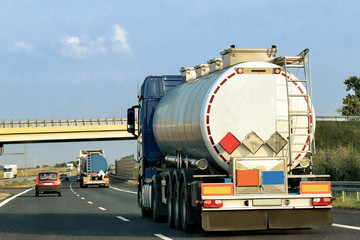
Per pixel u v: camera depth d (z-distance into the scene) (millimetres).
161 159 28281
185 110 20609
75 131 112000
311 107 18703
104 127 112500
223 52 19688
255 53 19516
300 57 18797
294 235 18047
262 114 18578
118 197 52250
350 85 136500
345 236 17438
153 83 28672
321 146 79125
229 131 18484
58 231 21500
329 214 18156
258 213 17922
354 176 44344
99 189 78375
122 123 112875
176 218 21016
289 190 18406
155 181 24953
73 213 31781
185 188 19453
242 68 18641
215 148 18438
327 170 45281
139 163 30281
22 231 21688
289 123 18297
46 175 57094
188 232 19719
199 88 20016
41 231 21594
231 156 18406
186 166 21188
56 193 61625
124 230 21406
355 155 45688
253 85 18641
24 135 111750
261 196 17875
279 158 18141
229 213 17766
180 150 22297
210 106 18516
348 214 25531
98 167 88625
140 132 29641
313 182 18062
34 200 48656
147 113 28484
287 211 18016
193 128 19406
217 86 18578
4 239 19062
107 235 19734
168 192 22906
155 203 24891
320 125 84062
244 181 17906
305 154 18766
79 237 19297
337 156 45906
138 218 27703
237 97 18578
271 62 19375
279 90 18719
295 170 18828
